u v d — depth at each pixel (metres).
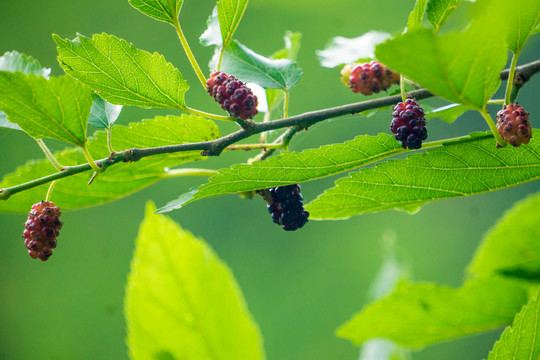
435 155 0.78
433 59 0.71
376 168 0.78
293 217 0.80
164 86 0.78
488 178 0.78
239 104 0.78
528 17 0.74
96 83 0.78
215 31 0.81
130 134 0.81
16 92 0.76
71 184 0.83
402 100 0.78
